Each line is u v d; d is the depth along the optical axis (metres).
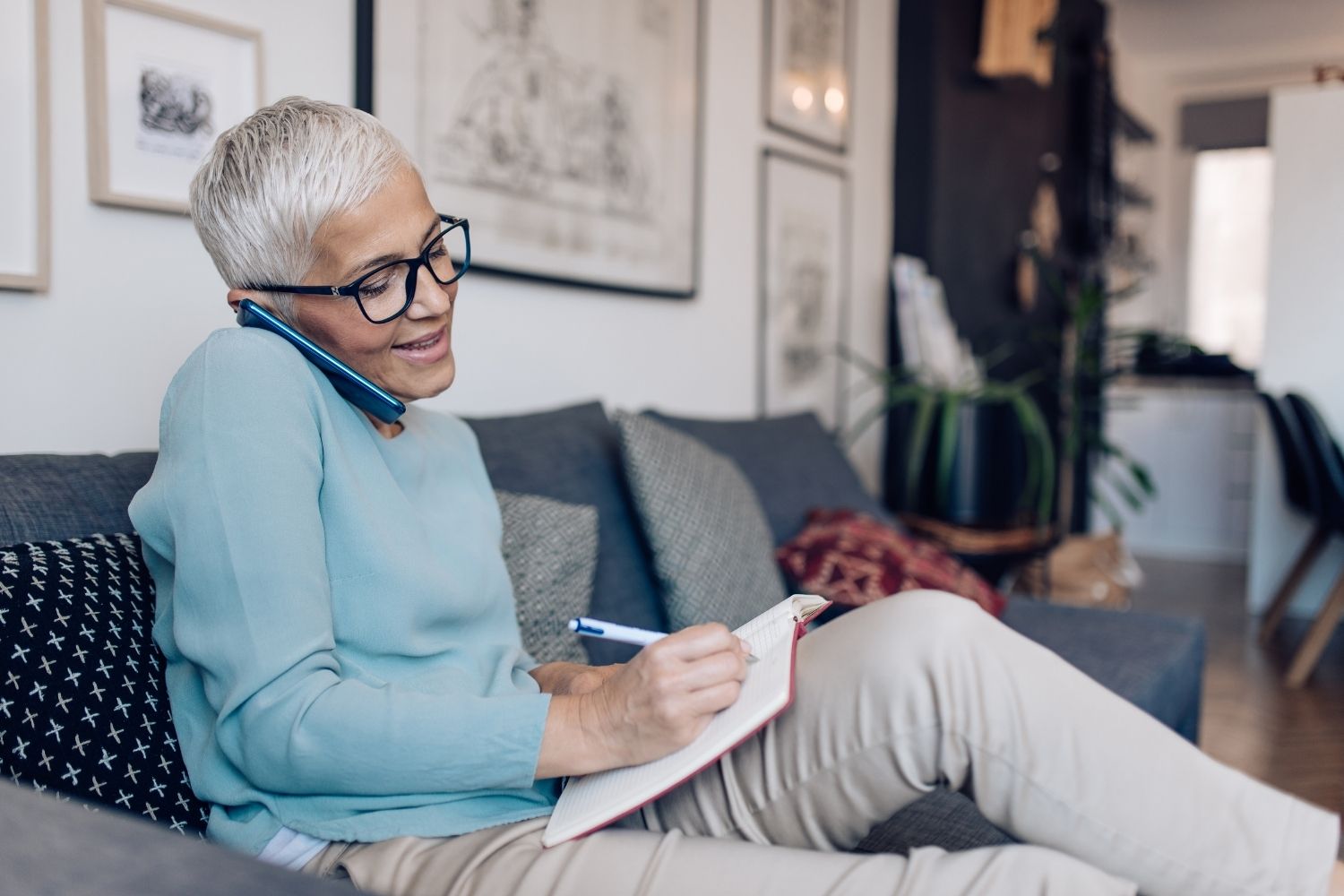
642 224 2.51
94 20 1.39
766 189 3.03
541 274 2.18
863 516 2.23
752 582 1.81
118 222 1.44
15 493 1.05
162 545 0.91
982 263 4.21
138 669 0.95
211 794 0.91
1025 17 3.75
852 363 3.60
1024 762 0.86
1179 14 6.01
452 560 1.06
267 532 0.85
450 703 0.87
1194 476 5.78
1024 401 3.12
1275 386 4.12
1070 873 0.79
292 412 0.91
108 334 1.44
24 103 1.32
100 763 0.89
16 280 1.31
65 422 1.39
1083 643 1.92
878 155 3.70
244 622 0.84
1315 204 4.01
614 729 0.88
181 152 1.51
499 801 0.95
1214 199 7.14
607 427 1.97
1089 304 3.87
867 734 0.91
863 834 0.96
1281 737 2.74
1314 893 0.83
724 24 2.85
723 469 1.94
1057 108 4.96
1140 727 0.87
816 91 3.28
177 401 0.92
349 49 1.77
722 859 0.84
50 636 0.90
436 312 1.02
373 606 0.95
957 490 3.45
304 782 0.86
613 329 2.45
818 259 3.34
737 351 2.96
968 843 1.13
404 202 0.98
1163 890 0.84
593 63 2.32
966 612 0.92
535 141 2.17
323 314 0.98
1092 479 5.55
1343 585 3.23
